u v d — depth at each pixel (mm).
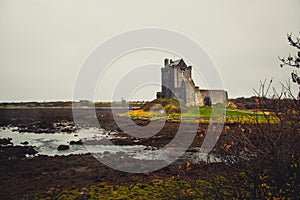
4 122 50281
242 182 6508
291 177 5434
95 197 11195
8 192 12398
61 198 11289
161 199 9938
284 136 5609
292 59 5727
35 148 25219
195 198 7680
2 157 20406
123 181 13477
